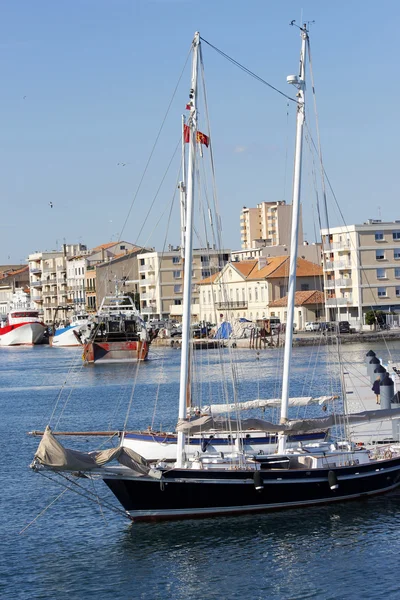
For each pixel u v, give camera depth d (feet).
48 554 134.51
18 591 121.49
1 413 299.38
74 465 136.36
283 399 152.97
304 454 151.33
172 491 141.69
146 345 505.25
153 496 141.28
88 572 127.03
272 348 513.86
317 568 124.36
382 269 547.08
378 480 153.69
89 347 499.51
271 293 605.31
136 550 133.59
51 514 155.43
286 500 146.51
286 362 152.66
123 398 322.75
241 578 122.62
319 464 150.51
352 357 411.54
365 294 545.03
